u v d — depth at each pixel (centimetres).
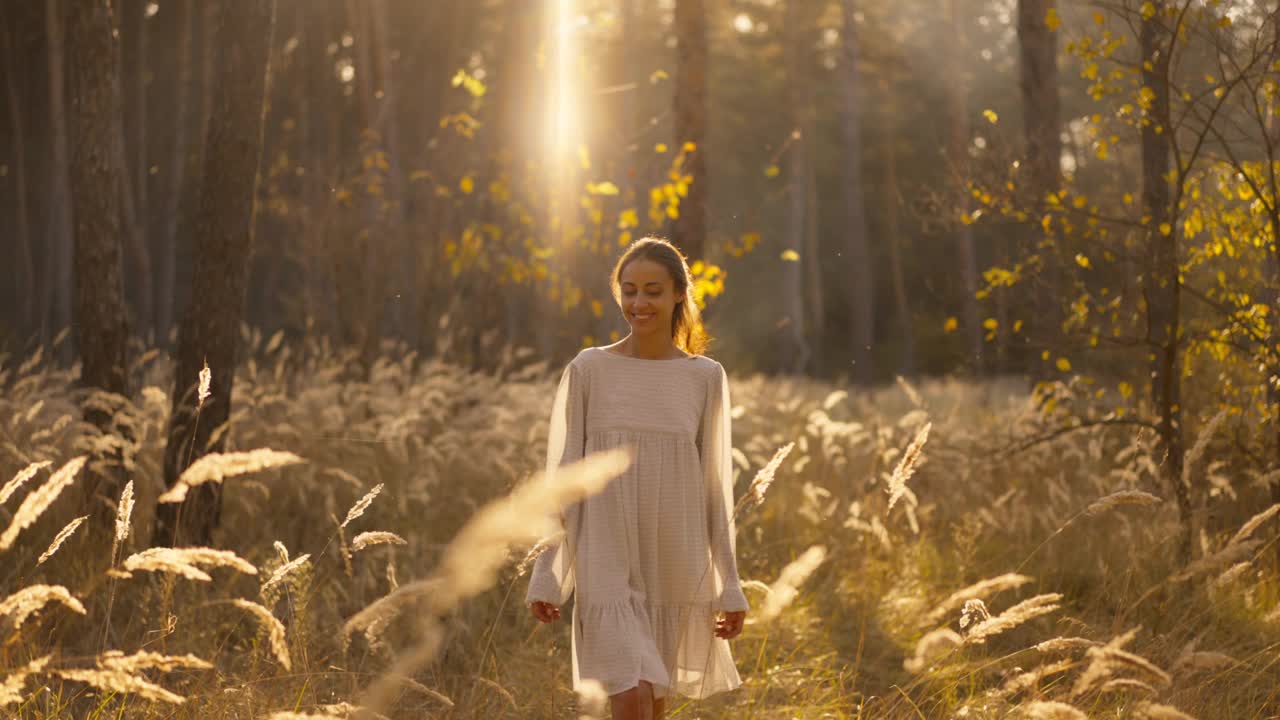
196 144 1895
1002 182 638
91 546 509
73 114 561
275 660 368
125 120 1900
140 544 531
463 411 805
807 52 3028
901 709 387
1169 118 566
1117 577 499
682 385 323
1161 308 625
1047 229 628
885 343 3581
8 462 579
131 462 527
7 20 1716
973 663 443
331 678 382
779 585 258
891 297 3744
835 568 610
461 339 1075
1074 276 645
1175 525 520
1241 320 589
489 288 1099
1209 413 652
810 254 3084
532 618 500
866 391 1769
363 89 1310
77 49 560
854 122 2191
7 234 1856
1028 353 823
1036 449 693
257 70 550
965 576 577
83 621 448
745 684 429
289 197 1438
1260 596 503
